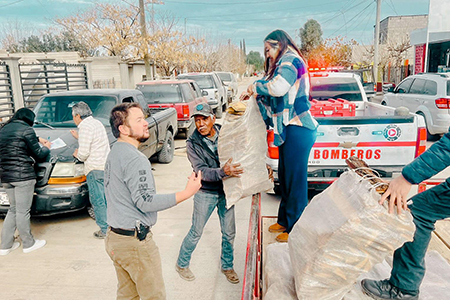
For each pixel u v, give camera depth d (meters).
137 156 2.49
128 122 2.51
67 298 3.52
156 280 2.64
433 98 9.15
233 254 3.98
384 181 1.93
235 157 2.89
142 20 21.30
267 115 3.02
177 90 10.07
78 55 20.30
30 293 3.61
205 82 14.71
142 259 2.54
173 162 8.68
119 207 2.50
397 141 4.66
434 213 1.96
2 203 4.63
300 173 2.93
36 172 4.68
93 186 4.45
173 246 4.53
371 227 1.79
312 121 2.95
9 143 4.13
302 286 1.92
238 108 2.84
